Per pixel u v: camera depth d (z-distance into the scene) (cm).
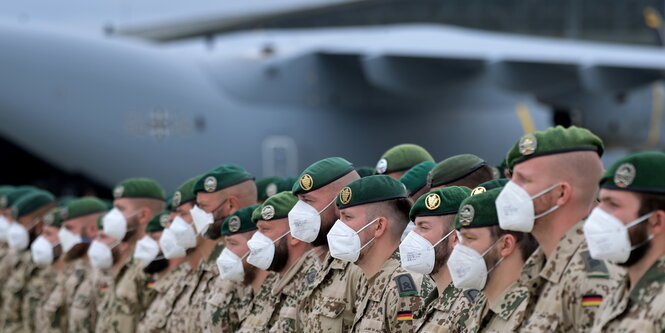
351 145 2172
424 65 2133
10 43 1894
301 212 568
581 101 2219
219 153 2053
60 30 1992
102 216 865
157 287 771
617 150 2323
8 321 1069
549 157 420
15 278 1062
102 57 1969
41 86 1895
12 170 2011
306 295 564
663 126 2239
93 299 907
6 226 1128
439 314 497
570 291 409
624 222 371
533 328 413
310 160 2134
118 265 853
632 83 2147
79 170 1997
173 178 2042
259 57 2139
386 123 2206
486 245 447
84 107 1930
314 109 2147
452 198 495
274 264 602
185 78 2044
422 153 678
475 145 2230
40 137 1925
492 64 2116
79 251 936
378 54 2109
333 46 2155
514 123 2261
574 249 416
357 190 523
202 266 724
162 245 732
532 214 423
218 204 693
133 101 1975
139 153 1989
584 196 421
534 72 2133
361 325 521
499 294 450
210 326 666
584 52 2144
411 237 498
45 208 1069
